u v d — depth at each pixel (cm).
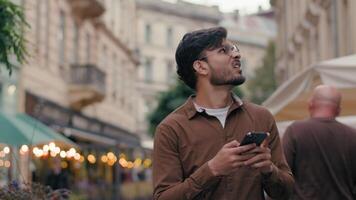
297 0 2511
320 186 485
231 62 303
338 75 664
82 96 2230
